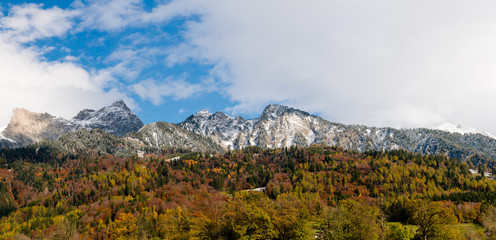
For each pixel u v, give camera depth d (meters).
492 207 167.50
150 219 176.62
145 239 147.38
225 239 97.75
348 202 178.00
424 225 115.69
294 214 108.50
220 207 119.12
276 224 103.25
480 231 142.25
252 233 96.69
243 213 100.94
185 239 107.62
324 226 107.50
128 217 168.62
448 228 114.62
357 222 113.62
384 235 124.00
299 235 101.75
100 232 171.25
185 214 144.12
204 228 100.75
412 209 157.00
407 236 118.00
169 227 146.00
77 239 162.00
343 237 106.81
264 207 109.88
